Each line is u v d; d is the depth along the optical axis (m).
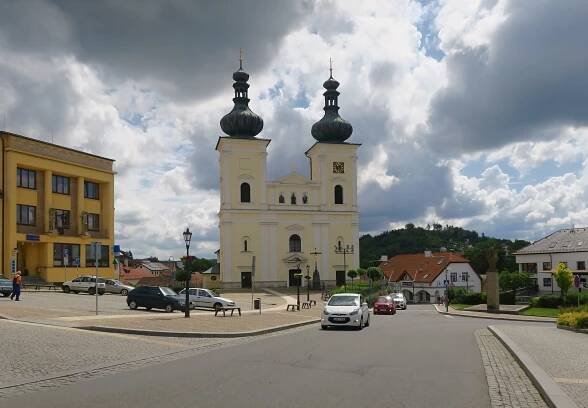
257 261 88.62
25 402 10.23
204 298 44.44
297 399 10.60
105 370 13.91
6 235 56.31
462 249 164.62
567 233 93.44
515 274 92.50
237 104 93.19
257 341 22.03
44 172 60.94
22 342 17.36
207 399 10.52
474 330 28.95
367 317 31.95
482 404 10.55
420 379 13.07
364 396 10.98
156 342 20.16
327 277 90.88
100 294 53.06
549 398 10.45
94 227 67.88
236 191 88.75
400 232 183.12
